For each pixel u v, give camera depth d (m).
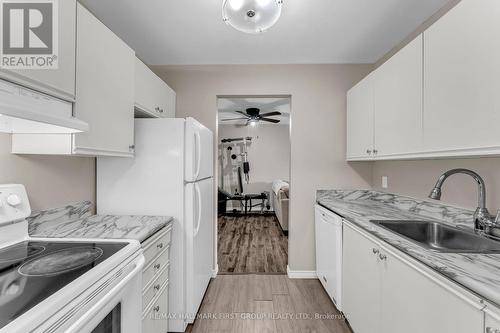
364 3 1.62
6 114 0.71
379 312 1.33
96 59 1.23
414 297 1.04
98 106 1.25
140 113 1.90
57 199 1.42
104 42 1.30
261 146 6.80
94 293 0.79
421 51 1.35
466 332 0.78
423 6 1.65
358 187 2.60
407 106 1.49
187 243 1.77
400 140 1.56
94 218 1.61
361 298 1.55
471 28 1.02
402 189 2.06
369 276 1.45
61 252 1.02
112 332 0.94
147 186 1.74
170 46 2.21
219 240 3.93
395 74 1.62
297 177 2.61
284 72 2.61
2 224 1.08
